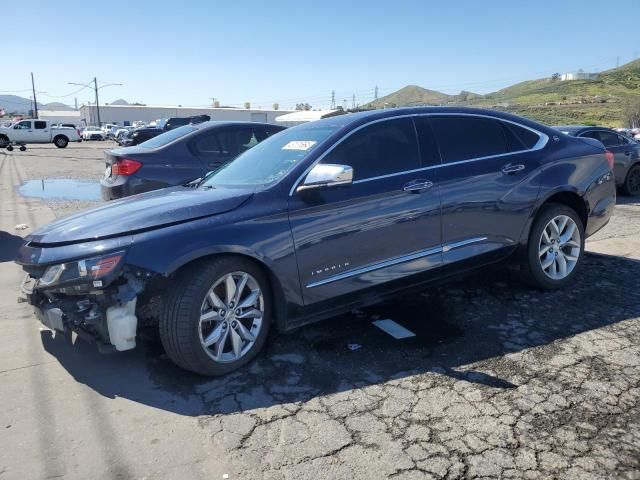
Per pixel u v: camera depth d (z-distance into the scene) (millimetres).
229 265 3455
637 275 5492
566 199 5203
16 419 3064
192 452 2742
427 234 4242
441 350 3857
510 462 2607
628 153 11305
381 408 3115
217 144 7531
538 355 3738
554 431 2854
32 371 3633
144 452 2746
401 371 3562
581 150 5230
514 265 4887
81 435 2900
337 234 3828
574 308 4605
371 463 2621
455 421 2967
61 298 3445
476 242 4516
